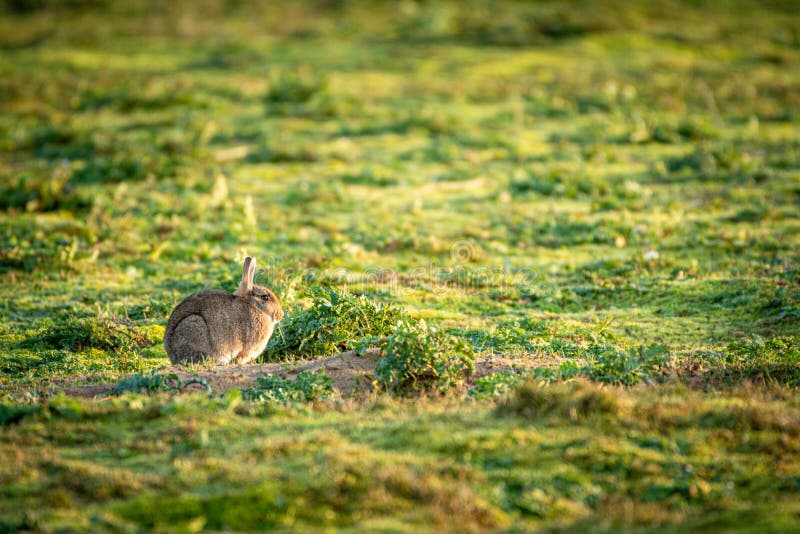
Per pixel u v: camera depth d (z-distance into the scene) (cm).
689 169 2686
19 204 2281
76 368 1235
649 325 1460
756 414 887
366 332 1279
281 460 804
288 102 3641
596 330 1401
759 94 3853
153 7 5650
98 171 2642
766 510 718
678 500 743
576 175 2588
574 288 1691
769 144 3019
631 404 916
